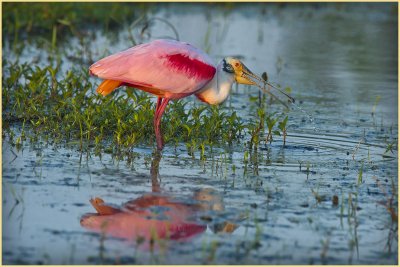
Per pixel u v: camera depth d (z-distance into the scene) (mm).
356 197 12062
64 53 22984
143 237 10078
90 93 18391
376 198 12055
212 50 25094
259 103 18562
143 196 11633
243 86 20953
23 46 23531
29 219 10578
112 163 13352
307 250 9945
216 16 31969
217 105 16094
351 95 20031
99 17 28516
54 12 26953
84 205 11156
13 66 18688
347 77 22266
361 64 24250
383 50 26750
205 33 27938
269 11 34219
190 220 10727
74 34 26234
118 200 11406
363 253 9945
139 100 15961
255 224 10695
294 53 25500
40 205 11102
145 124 15328
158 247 9805
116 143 14586
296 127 16688
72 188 11891
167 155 14031
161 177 12656
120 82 14328
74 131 15133
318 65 23797
